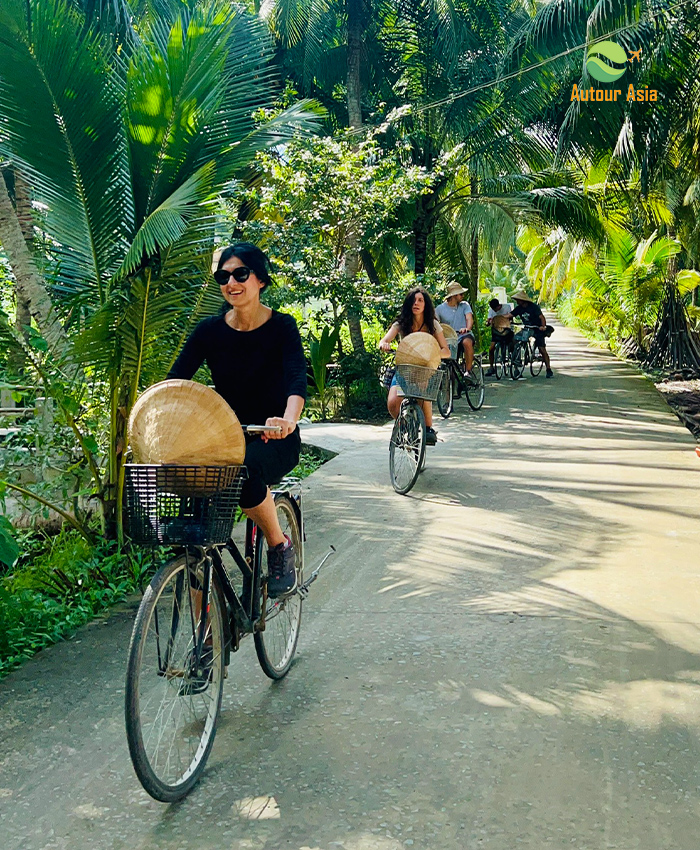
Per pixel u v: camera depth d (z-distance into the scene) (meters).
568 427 11.19
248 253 3.44
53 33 4.70
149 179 5.23
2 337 5.33
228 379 3.59
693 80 13.55
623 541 5.98
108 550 5.48
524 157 18.22
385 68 18.28
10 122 4.91
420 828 2.75
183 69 4.93
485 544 6.00
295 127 5.66
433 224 18.81
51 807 2.94
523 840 2.68
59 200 5.17
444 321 13.10
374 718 3.51
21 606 4.57
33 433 5.36
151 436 2.87
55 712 3.64
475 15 17.27
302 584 4.06
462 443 10.12
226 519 2.90
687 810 2.82
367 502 7.30
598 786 2.97
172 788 2.88
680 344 21.20
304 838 2.72
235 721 3.51
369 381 13.64
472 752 3.21
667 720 3.43
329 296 12.78
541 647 4.19
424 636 4.38
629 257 23.72
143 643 2.80
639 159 14.79
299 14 16.91
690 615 4.56
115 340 5.25
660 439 10.10
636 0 12.84
